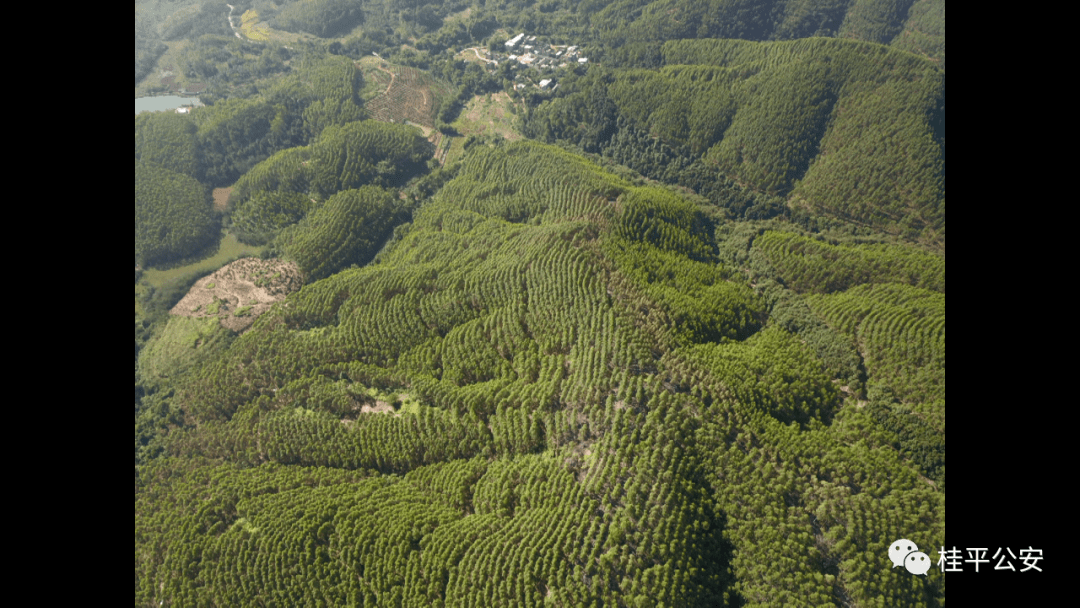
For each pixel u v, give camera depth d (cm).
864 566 11819
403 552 12531
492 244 19850
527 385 15138
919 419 14738
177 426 17375
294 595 12488
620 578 11481
